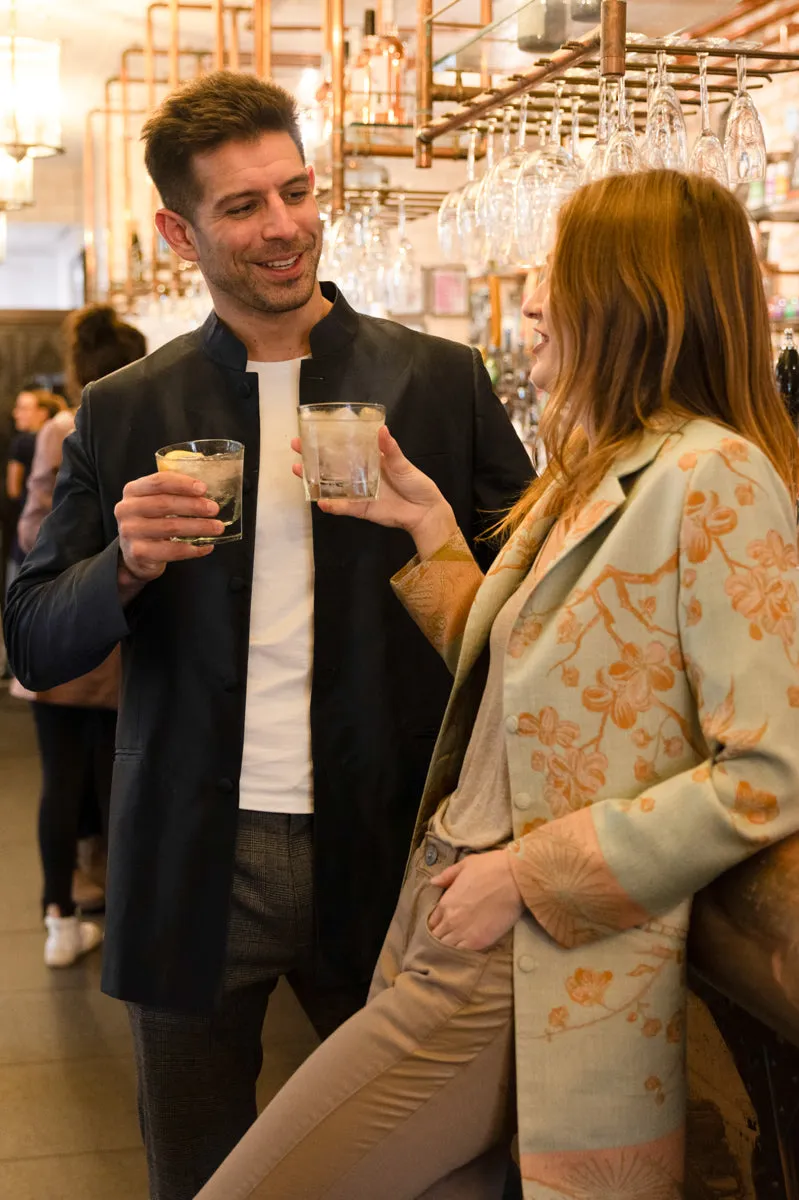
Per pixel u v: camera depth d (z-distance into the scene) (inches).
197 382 70.6
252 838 68.3
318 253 68.2
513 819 50.2
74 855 138.6
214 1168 71.2
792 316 137.9
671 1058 49.4
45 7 237.5
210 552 67.8
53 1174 99.8
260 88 65.8
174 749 68.4
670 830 45.6
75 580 66.2
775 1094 49.0
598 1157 48.9
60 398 281.1
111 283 276.4
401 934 56.8
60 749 135.6
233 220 65.4
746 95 83.4
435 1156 51.5
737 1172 51.9
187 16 241.9
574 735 48.9
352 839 68.6
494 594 55.7
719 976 46.9
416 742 70.3
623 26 76.2
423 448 71.0
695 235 49.7
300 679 68.6
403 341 72.6
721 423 49.4
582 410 52.0
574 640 48.8
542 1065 48.8
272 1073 113.2
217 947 67.6
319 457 59.8
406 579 64.0
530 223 94.2
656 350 50.2
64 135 361.7
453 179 173.0
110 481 70.7
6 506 299.1
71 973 137.3
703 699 46.3
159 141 66.1
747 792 44.9
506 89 90.7
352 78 136.8
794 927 42.5
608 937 48.6
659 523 47.8
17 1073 115.4
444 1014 50.6
